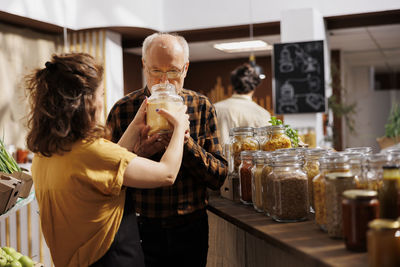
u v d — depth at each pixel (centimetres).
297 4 693
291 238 154
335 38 871
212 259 253
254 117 369
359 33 823
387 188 145
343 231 147
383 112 1367
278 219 180
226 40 782
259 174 199
